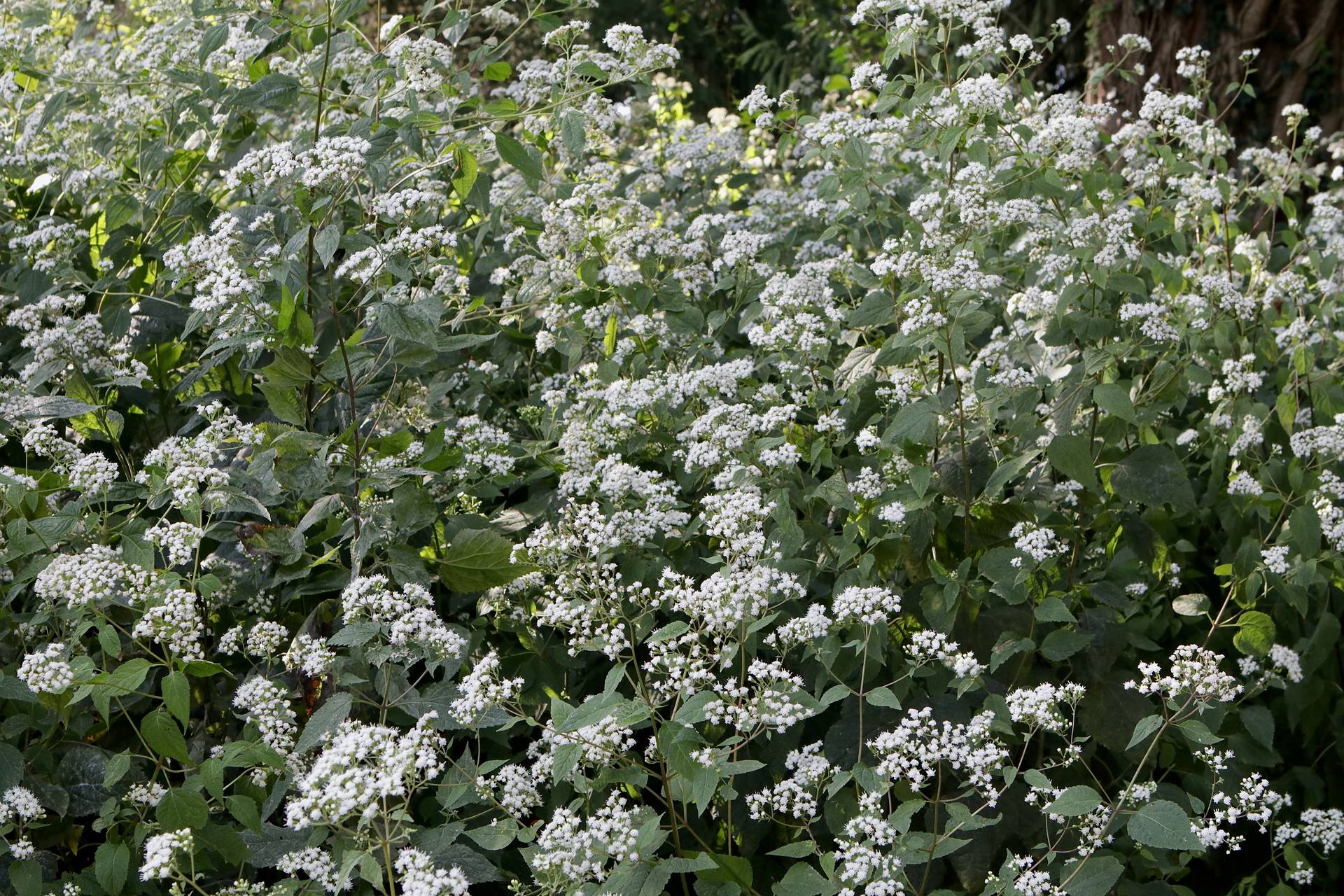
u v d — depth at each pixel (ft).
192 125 14.62
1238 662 12.03
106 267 13.93
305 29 11.55
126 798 9.19
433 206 13.01
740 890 8.72
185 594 9.01
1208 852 11.63
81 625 9.18
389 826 9.00
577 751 8.23
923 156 15.10
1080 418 12.26
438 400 13.00
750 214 18.04
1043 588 11.18
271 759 8.64
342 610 10.66
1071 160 12.42
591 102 14.07
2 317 14.10
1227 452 13.61
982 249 12.17
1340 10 25.84
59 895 9.28
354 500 10.24
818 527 11.19
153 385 12.71
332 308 10.11
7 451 12.91
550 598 10.44
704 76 47.57
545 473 12.46
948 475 11.13
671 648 8.98
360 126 10.97
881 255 11.64
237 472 10.11
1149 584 12.35
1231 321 14.60
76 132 14.94
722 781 9.15
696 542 12.10
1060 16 36.06
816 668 10.55
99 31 20.43
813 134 13.53
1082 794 8.28
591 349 14.21
